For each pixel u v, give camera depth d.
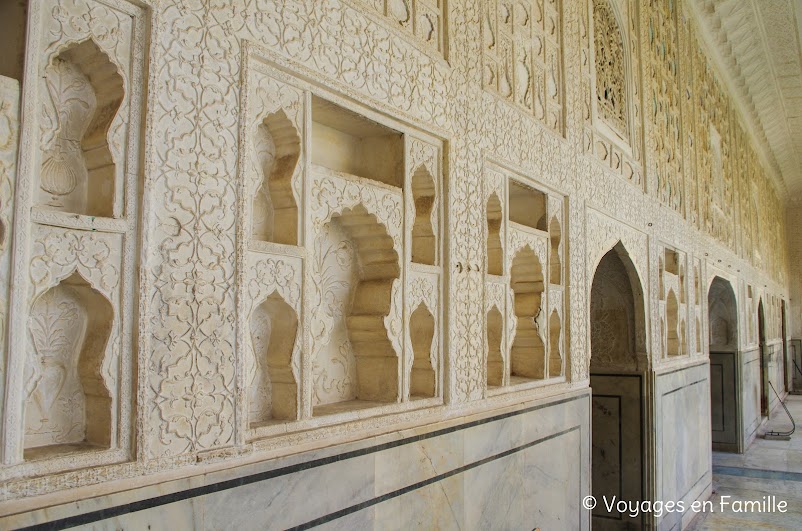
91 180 1.41
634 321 5.00
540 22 3.47
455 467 2.46
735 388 8.98
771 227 13.66
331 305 2.17
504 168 2.97
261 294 1.68
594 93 4.12
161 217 1.43
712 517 6.07
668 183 5.84
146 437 1.37
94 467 1.28
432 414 2.33
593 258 4.00
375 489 2.02
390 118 2.20
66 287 1.38
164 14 1.45
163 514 1.39
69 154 1.40
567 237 3.63
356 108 2.04
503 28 3.04
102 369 1.33
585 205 3.88
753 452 9.06
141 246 1.38
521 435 3.03
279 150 1.86
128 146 1.39
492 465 2.75
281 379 1.80
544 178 3.35
